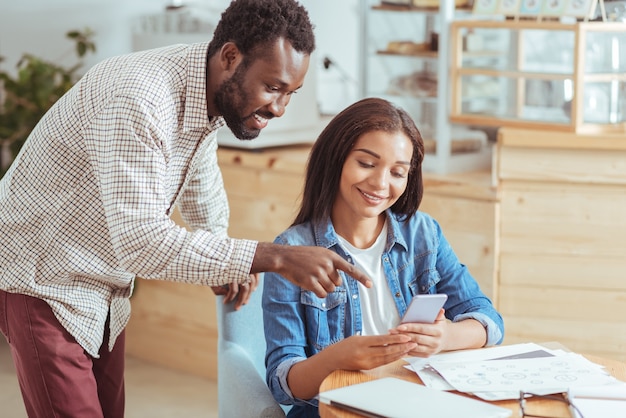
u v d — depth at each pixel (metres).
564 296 3.16
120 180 1.94
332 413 1.70
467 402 1.69
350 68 4.50
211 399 3.74
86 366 2.23
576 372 1.86
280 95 2.00
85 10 4.55
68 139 2.04
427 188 3.29
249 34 1.94
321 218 2.18
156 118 1.96
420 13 3.42
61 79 4.41
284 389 2.03
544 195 3.12
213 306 3.87
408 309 1.88
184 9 4.28
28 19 4.46
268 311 2.13
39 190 2.10
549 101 3.12
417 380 1.87
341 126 2.11
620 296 3.12
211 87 2.04
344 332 2.15
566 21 3.39
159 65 2.03
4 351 4.28
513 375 1.84
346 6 4.46
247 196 3.75
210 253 1.93
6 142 4.09
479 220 3.20
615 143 2.98
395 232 2.20
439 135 3.38
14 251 2.14
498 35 3.22
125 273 2.21
